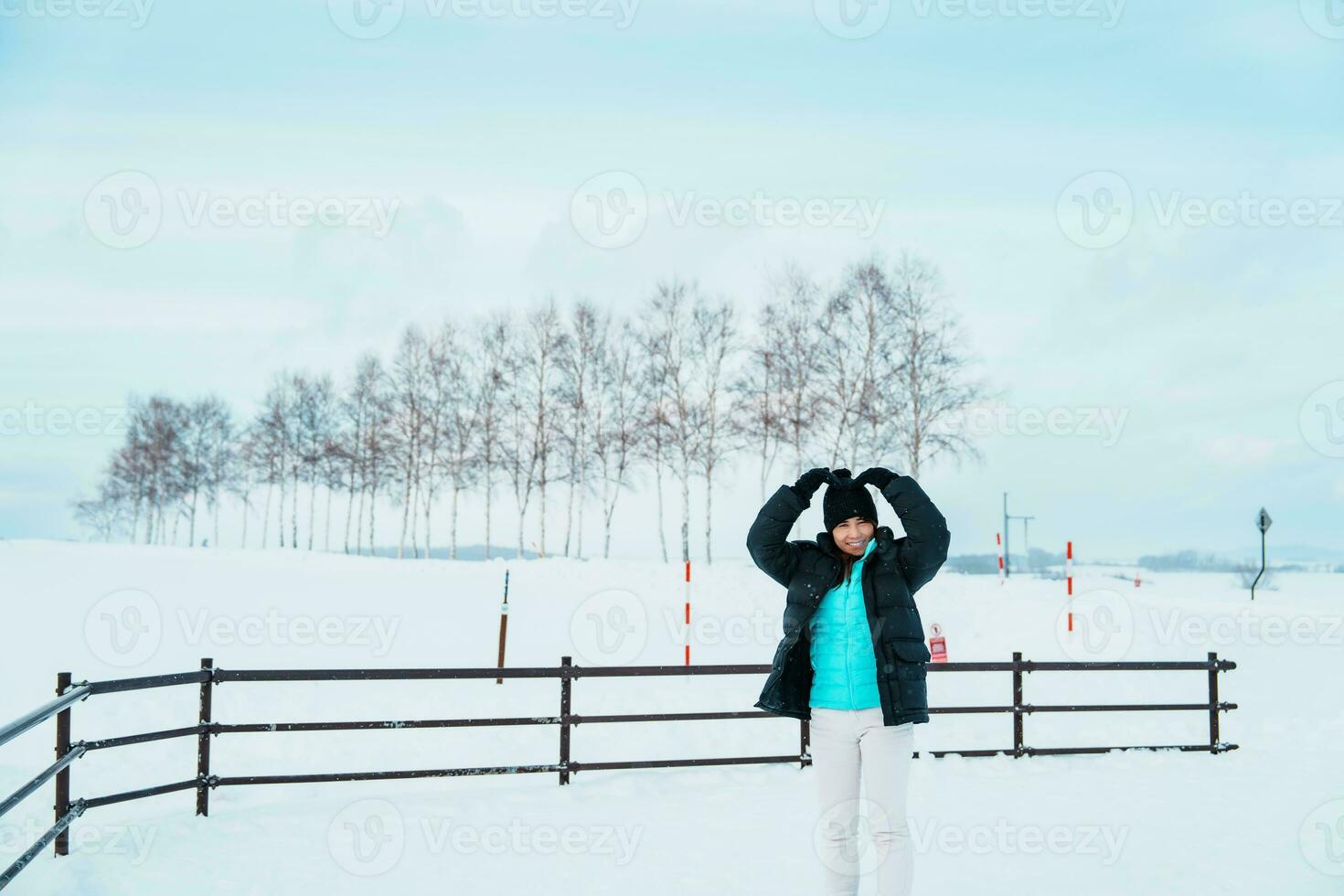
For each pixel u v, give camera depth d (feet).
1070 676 43.11
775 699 13.52
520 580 84.84
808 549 14.02
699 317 134.00
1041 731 33.09
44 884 16.20
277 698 34.91
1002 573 79.92
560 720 24.32
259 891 16.44
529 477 151.43
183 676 20.88
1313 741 30.50
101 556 107.86
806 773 25.64
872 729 13.11
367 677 22.77
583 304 147.74
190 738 29.99
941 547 13.25
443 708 34.12
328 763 27.63
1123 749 28.91
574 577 84.48
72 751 17.78
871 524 13.58
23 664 39.70
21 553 104.83
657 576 80.23
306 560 107.76
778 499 13.55
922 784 24.82
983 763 27.45
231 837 19.70
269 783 21.91
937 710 27.40
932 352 115.96
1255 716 34.55
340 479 180.34
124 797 19.24
